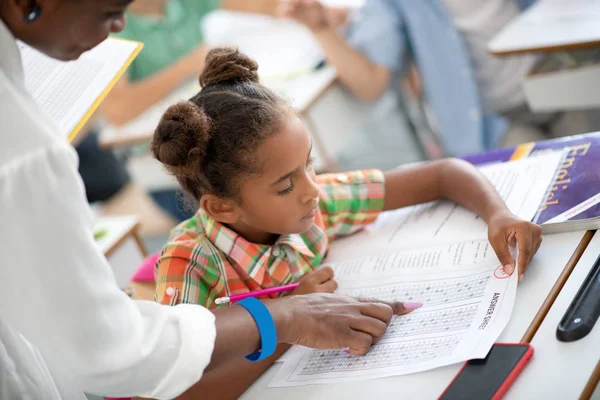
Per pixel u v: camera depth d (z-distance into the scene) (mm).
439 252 951
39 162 587
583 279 800
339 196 1077
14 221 588
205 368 688
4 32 609
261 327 744
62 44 615
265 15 2803
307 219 920
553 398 656
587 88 1712
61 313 602
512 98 2232
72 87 918
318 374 815
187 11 2771
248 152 862
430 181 1091
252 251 960
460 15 2205
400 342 808
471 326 782
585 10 1676
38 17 589
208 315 702
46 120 618
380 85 2357
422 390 724
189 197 998
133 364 629
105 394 662
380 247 1024
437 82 2295
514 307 795
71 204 596
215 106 891
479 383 697
